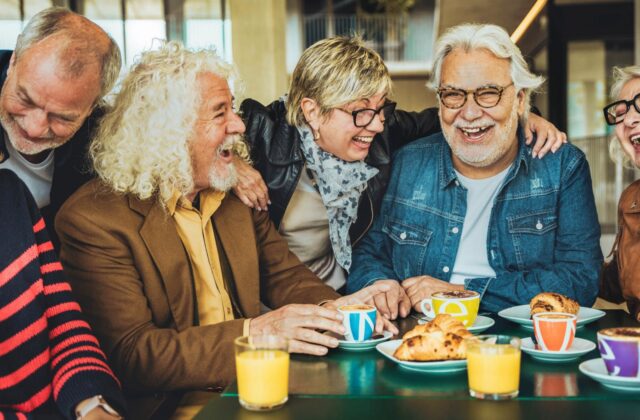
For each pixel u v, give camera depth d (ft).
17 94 5.95
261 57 20.59
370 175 7.81
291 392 4.10
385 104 7.66
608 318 5.93
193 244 6.34
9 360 4.85
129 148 5.94
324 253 8.31
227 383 5.39
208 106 6.12
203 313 6.38
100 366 4.96
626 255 6.68
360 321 5.07
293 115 7.82
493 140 7.15
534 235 7.49
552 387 4.06
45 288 5.15
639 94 6.66
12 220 5.04
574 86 24.35
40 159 6.96
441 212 7.72
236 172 6.75
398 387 4.15
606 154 24.38
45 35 5.92
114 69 6.39
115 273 5.78
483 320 5.72
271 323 5.30
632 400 3.82
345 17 48.21
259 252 7.13
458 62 7.03
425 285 6.61
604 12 23.59
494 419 3.57
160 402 5.56
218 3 24.30
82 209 5.87
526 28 20.90
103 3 24.59
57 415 4.91
